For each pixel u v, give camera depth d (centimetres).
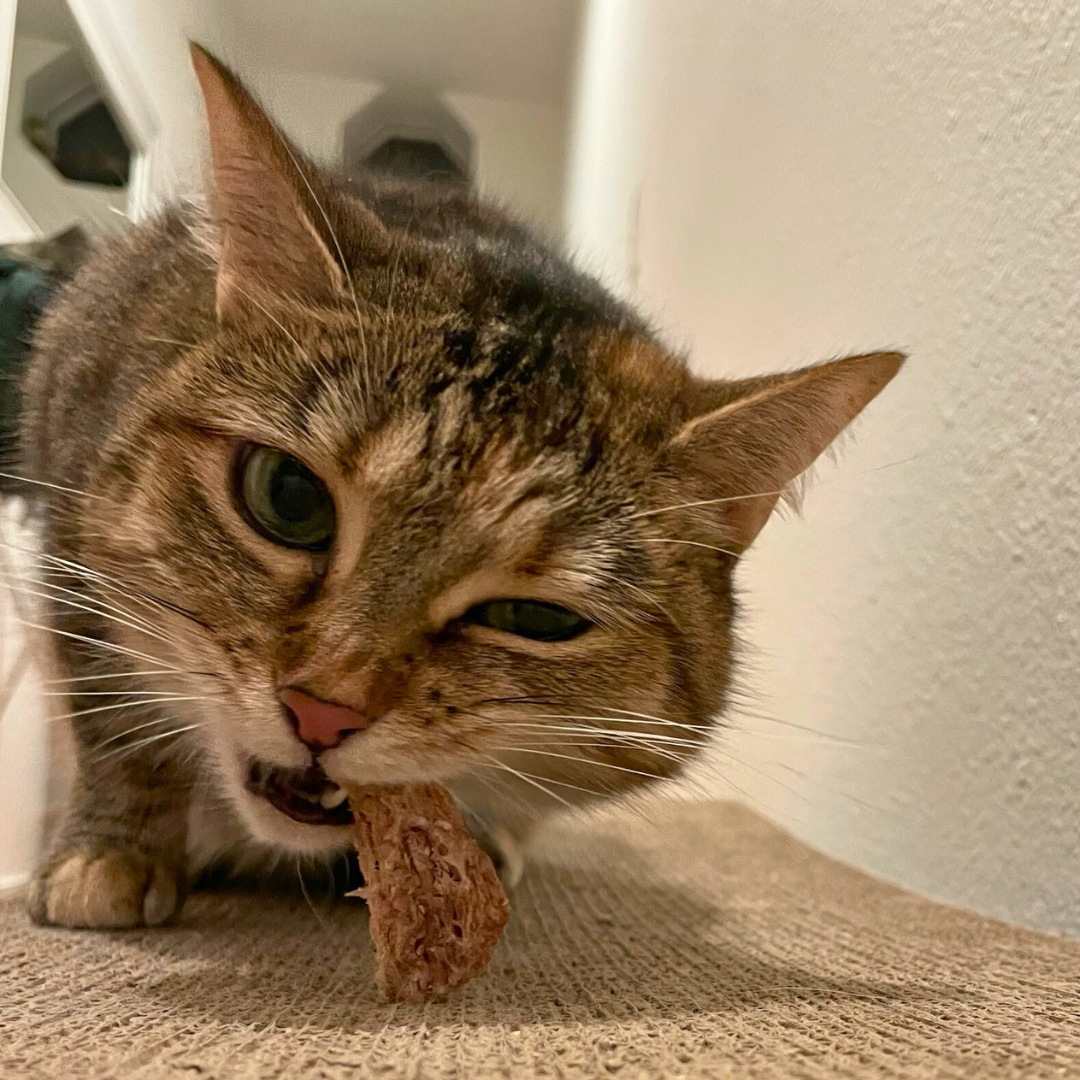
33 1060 10
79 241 23
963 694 19
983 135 19
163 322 17
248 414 15
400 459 14
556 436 15
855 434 22
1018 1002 12
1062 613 16
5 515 21
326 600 14
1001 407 18
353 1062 10
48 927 16
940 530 20
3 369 21
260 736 15
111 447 16
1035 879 17
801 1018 12
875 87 23
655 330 21
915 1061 10
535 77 75
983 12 19
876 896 20
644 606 16
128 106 43
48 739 23
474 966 13
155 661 16
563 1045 10
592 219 59
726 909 19
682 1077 9
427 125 77
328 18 67
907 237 21
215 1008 12
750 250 31
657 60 46
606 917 19
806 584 27
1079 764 16
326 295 15
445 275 16
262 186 15
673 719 17
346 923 18
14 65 39
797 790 27
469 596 15
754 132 31
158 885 17
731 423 16
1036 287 17
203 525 15
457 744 15
